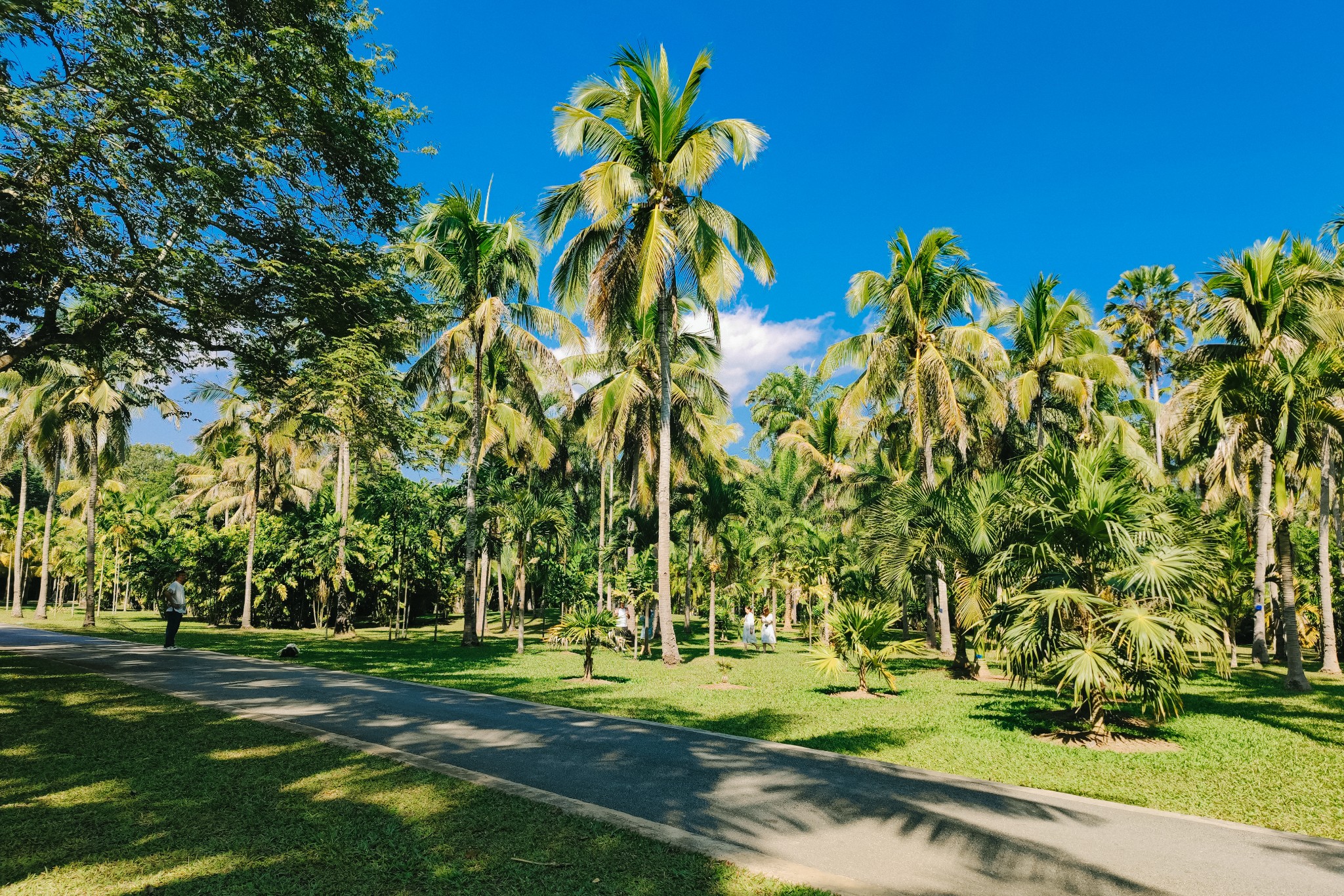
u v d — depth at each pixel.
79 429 27.77
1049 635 9.73
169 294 13.20
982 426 29.19
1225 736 10.09
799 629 39.25
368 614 40.94
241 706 10.23
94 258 12.26
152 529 40.00
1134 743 9.52
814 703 12.64
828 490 35.19
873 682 16.09
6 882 4.23
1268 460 16.53
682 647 26.80
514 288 24.62
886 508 18.66
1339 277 17.17
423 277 21.25
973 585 15.66
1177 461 27.95
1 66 10.14
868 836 5.57
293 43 11.53
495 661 18.67
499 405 26.55
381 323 14.41
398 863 4.66
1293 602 15.82
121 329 13.55
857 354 25.95
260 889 4.25
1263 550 22.17
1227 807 6.66
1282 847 5.55
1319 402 15.41
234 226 12.70
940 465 32.03
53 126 10.40
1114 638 9.52
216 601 34.38
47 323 12.54
